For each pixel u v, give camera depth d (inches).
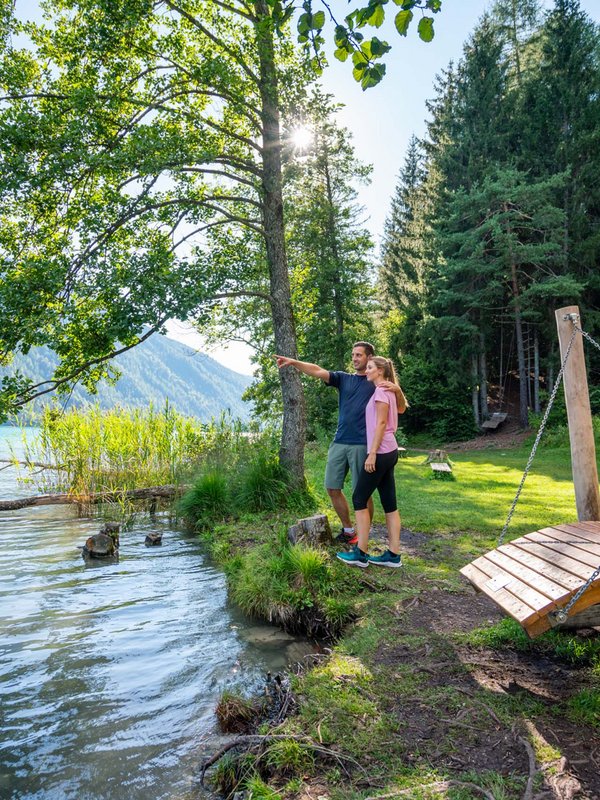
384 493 194.9
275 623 192.2
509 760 94.7
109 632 185.5
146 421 470.0
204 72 352.2
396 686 123.4
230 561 253.9
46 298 316.5
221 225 430.3
